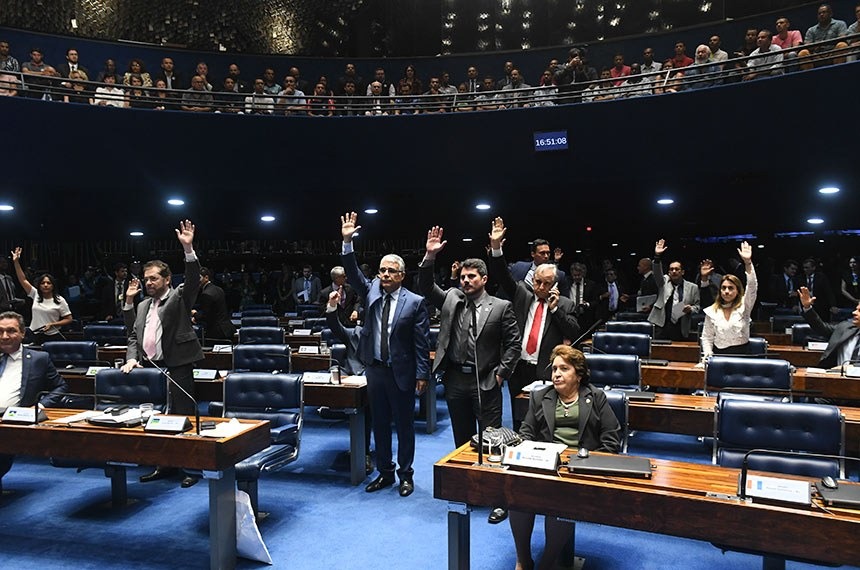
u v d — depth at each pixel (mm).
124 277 9508
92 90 10617
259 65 14047
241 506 3279
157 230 12875
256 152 10328
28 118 9078
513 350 3936
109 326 7402
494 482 2580
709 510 2232
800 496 2160
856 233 12914
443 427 6168
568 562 3264
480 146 10258
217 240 14344
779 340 7160
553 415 3264
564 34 14453
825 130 8180
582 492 2430
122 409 3490
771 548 2146
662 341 6492
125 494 4168
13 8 12031
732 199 11148
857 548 2025
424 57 14430
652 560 3342
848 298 9445
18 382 4180
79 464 4004
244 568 3238
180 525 3826
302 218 12883
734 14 12945
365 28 15031
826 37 9031
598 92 9828
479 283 3887
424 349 4258
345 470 4832
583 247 15477
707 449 5207
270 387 4207
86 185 9539
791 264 9953
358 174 10570
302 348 6309
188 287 4445
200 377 5125
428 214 12852
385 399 4328
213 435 3121
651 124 9336
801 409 3094
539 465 2551
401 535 3637
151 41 13562
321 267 15359
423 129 10367
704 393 4492
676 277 6852
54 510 4086
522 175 10227
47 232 11789
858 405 4512
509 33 14734
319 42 14922
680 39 13148
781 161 8562
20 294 10984
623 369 4559
